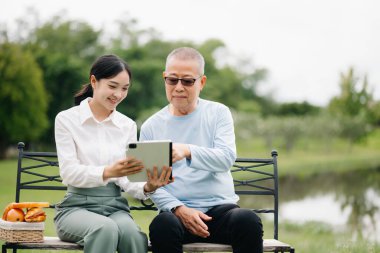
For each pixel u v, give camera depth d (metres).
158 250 3.81
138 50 65.56
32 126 49.06
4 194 14.06
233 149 4.31
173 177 4.19
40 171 22.17
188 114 4.48
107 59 4.22
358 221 15.45
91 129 4.29
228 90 80.25
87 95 4.56
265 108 92.81
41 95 49.44
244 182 5.00
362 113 86.19
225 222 4.06
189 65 4.30
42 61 59.25
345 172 41.19
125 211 4.28
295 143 70.06
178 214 4.13
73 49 64.62
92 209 4.13
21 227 3.94
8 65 46.94
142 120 58.19
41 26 64.44
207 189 4.32
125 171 3.92
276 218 4.91
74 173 4.04
